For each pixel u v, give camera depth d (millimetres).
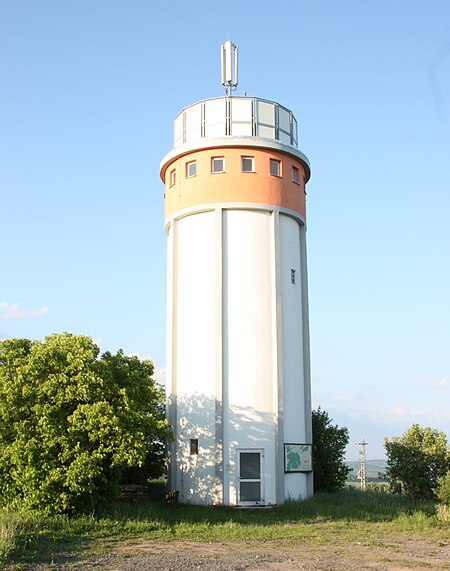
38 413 22703
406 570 16812
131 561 17266
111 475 24219
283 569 16672
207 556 18203
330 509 27500
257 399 30000
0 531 18672
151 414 25516
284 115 33594
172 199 33312
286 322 31562
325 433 36781
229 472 29203
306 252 33531
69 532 20750
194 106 33250
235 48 34000
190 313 31516
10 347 24469
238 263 31188
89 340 25094
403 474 33469
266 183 31875
